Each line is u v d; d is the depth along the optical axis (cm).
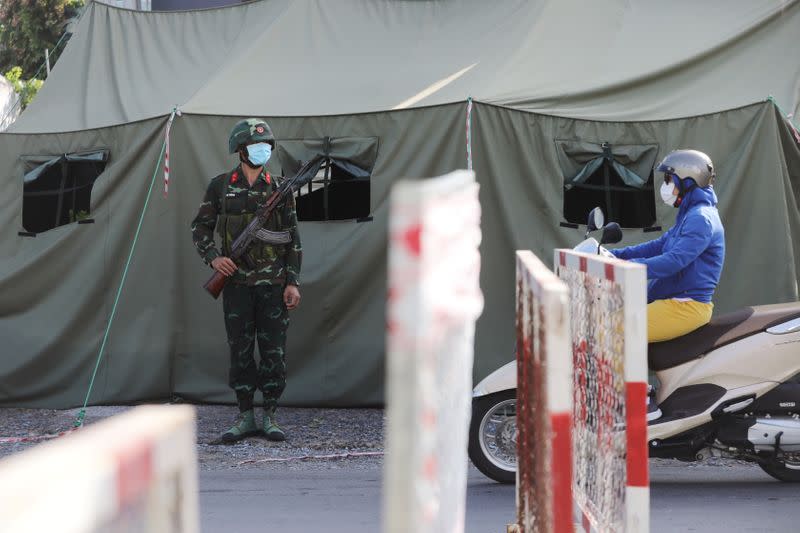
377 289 2958
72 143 3161
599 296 896
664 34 3269
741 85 3117
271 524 1694
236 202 2534
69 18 11162
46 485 223
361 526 1677
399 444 333
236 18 3550
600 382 898
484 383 1991
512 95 2986
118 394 3041
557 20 3281
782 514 1728
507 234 2944
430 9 3453
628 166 3025
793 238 2995
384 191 2970
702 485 2002
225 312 2570
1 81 5422
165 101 3189
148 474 286
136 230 3056
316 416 2878
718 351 1873
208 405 3031
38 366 3084
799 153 3014
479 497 1900
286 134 3023
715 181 3000
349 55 3269
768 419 1866
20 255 3145
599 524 904
